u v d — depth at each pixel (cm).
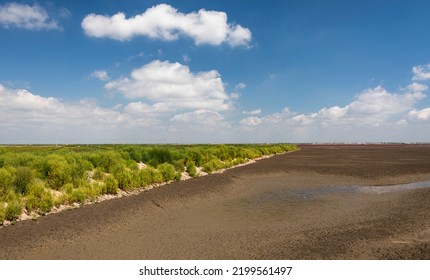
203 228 1295
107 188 1867
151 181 2266
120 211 1523
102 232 1217
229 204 1777
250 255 985
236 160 4194
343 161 4691
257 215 1523
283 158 5400
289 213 1564
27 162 2027
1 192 1448
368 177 2912
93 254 994
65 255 984
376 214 1515
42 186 1577
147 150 3275
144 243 1101
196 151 3531
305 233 1212
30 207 1414
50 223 1298
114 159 2428
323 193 2136
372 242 1089
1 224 1256
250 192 2167
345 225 1322
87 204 1636
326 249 1027
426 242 1080
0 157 2219
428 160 4928
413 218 1411
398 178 2858
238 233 1220
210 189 2180
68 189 1672
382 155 6469
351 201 1861
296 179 2794
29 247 1042
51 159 1989
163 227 1306
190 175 2764
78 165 2000
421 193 2059
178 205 1716
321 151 8650
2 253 987
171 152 3206
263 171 3291
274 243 1095
